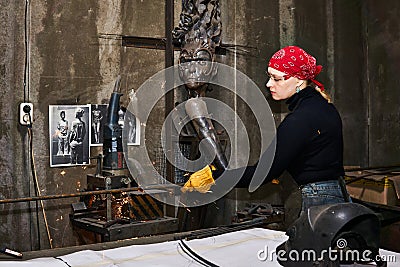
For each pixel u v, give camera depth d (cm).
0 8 360
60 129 381
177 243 252
